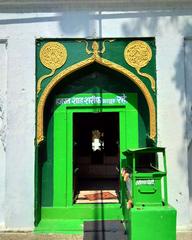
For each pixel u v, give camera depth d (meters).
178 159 6.12
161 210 4.75
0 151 6.19
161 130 6.18
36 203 6.13
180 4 6.37
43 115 6.33
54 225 6.14
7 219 6.02
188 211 6.05
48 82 6.30
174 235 4.72
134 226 4.71
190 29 6.36
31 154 6.13
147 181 5.00
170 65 6.29
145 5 6.37
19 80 6.25
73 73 6.48
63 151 6.54
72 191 6.53
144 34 6.34
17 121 6.18
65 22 6.35
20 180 6.09
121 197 6.55
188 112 6.27
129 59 6.34
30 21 6.35
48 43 6.36
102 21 6.36
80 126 12.45
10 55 6.29
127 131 6.55
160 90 6.25
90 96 6.61
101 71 6.64
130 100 6.60
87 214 6.46
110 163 12.48
